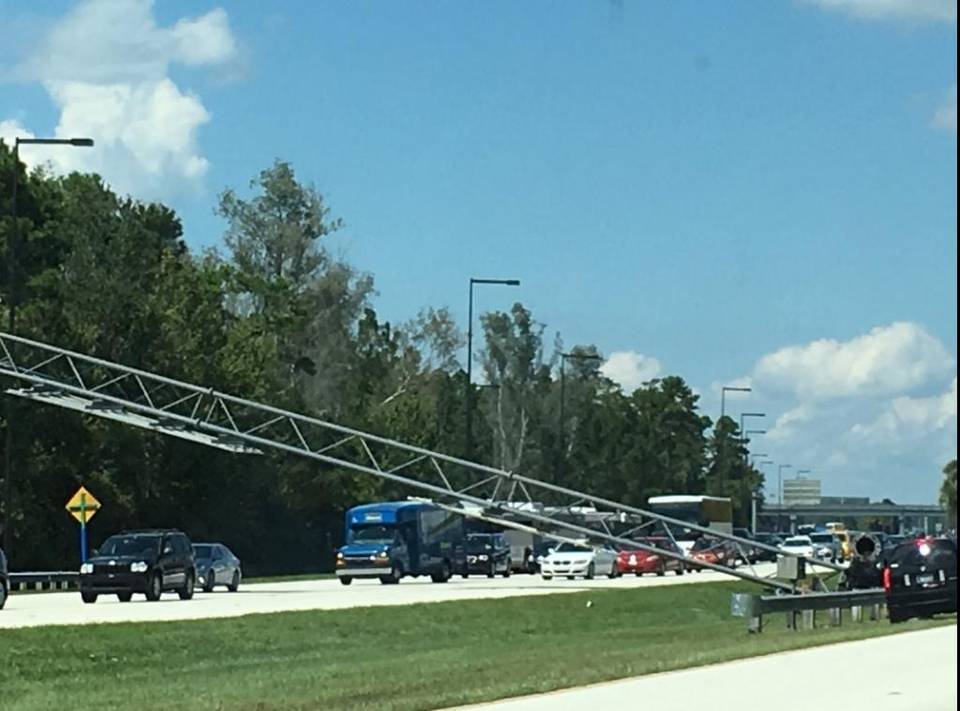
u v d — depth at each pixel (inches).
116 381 2069.4
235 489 3065.9
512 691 756.6
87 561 1776.6
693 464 6048.2
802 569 1831.9
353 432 1947.6
